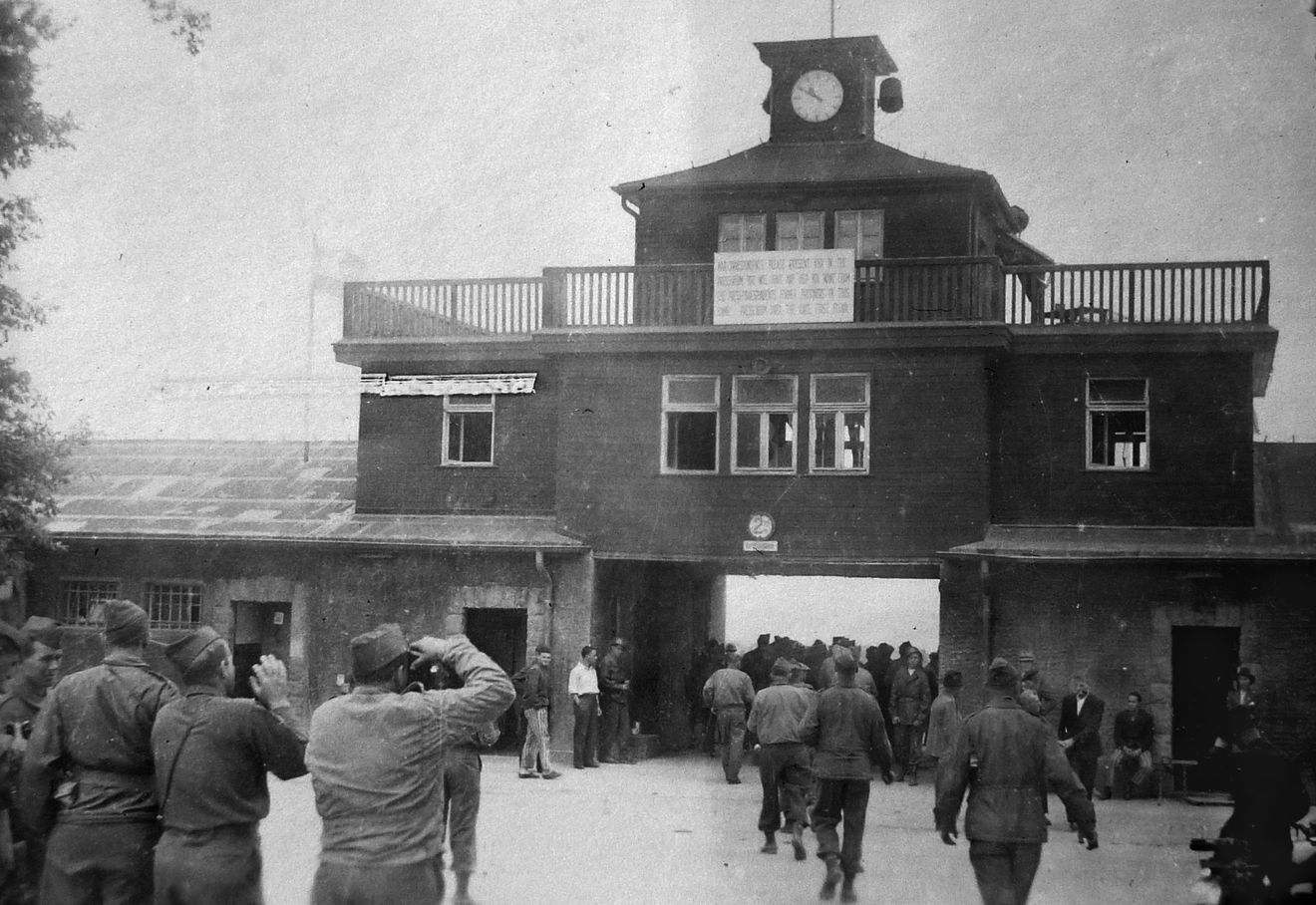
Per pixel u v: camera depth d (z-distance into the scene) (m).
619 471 22.45
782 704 12.54
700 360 22.27
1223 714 19.44
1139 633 19.64
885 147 23.67
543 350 22.69
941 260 21.47
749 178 23.25
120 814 6.29
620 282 23.00
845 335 21.34
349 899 5.20
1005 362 21.53
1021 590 20.20
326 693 23.06
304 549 23.34
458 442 23.98
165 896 5.79
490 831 13.65
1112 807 17.33
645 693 24.61
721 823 14.68
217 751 5.85
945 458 21.02
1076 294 24.86
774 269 22.05
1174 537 20.27
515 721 23.45
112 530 23.64
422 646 5.75
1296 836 12.37
